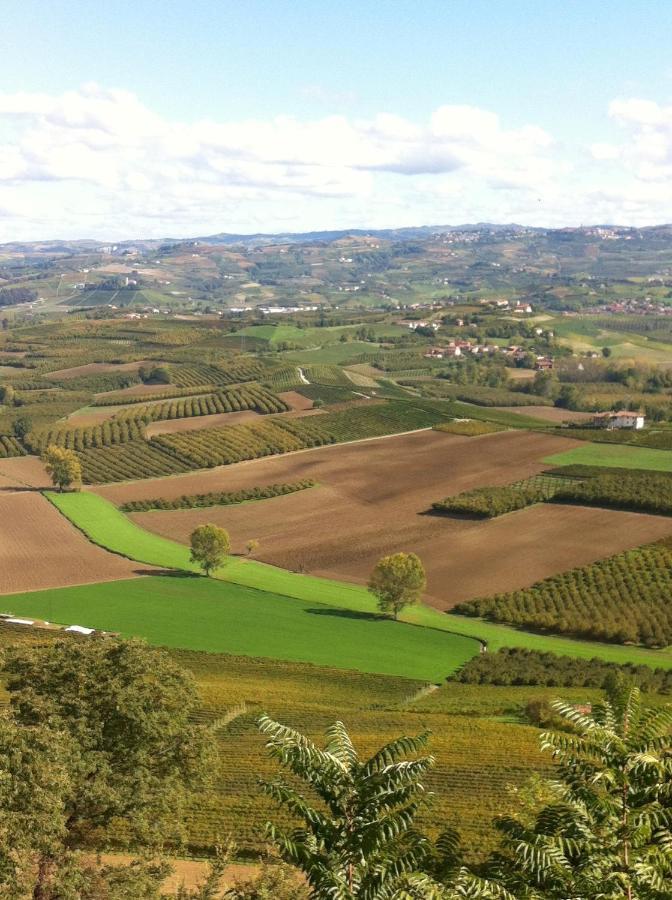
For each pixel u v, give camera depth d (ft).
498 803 189.16
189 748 134.92
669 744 53.42
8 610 391.04
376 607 399.24
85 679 133.90
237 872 151.12
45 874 107.45
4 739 107.55
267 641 355.77
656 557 422.41
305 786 202.80
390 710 278.05
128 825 138.00
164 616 384.68
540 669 318.45
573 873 50.47
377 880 52.06
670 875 51.75
